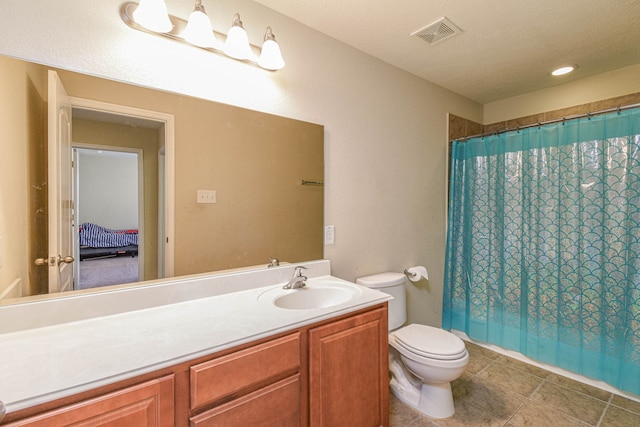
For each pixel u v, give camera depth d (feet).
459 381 6.55
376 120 6.78
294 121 5.47
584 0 4.77
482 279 8.09
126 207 4.04
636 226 5.74
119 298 3.82
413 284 7.81
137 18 3.65
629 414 5.43
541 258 7.00
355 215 6.48
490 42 6.05
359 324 4.24
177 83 4.29
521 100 8.89
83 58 3.65
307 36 5.55
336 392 3.95
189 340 3.05
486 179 7.98
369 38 5.94
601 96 7.45
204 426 2.87
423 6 4.95
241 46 4.29
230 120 4.79
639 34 5.73
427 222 8.15
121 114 3.93
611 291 6.05
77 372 2.46
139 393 2.55
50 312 3.42
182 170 4.43
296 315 3.77
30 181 3.42
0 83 3.26
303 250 5.68
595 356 6.28
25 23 3.34
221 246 4.80
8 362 2.61
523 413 5.50
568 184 6.57
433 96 8.10
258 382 3.25
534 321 7.13
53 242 3.57
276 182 5.33
